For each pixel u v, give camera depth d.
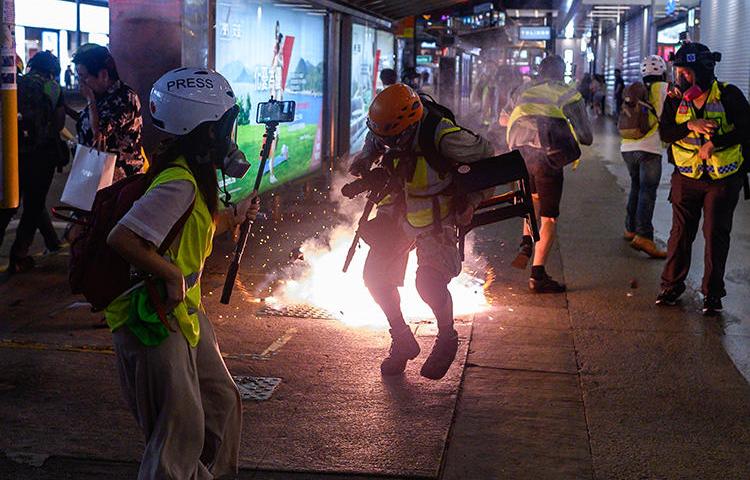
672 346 6.25
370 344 6.17
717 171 6.84
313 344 6.14
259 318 6.75
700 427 4.84
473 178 5.04
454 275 5.32
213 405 3.56
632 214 10.06
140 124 6.43
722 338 6.46
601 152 22.03
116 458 4.34
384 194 5.29
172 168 3.20
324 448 4.47
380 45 16.09
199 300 3.40
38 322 6.51
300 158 11.55
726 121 6.75
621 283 8.12
